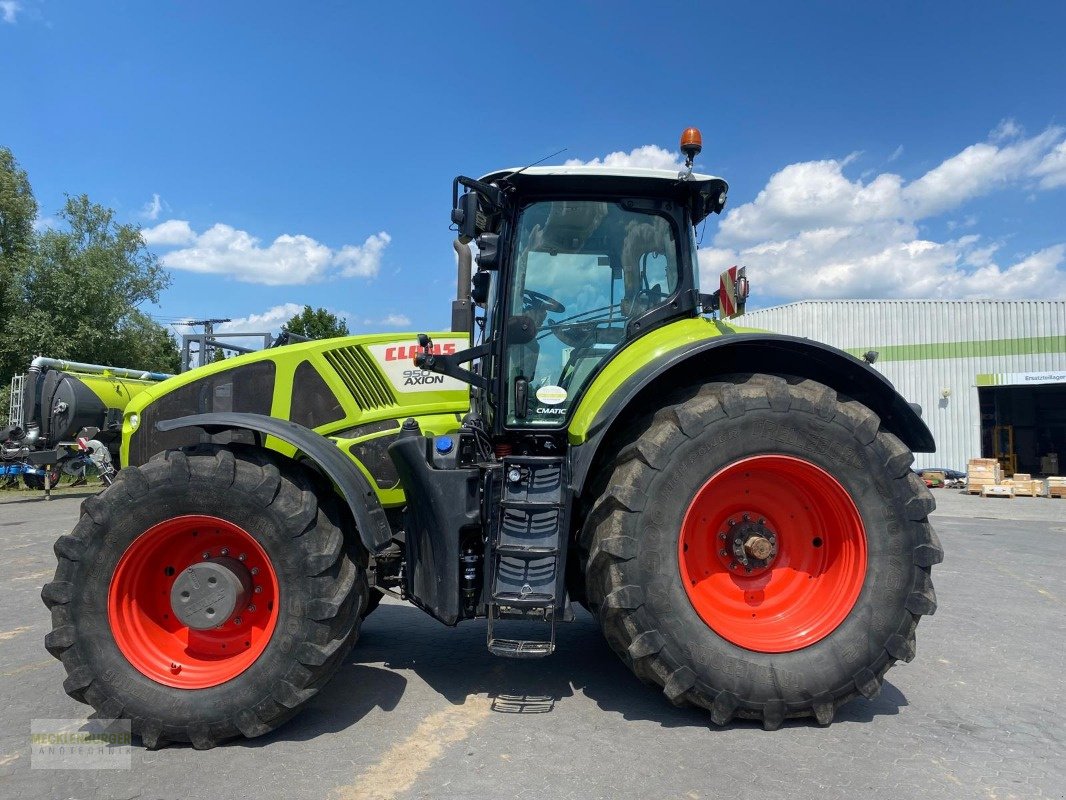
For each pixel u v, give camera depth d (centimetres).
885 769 270
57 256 2498
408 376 409
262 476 299
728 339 320
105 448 1230
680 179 362
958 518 1327
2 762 278
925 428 347
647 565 302
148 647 306
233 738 297
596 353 369
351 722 316
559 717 320
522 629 473
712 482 312
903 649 310
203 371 391
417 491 329
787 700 302
